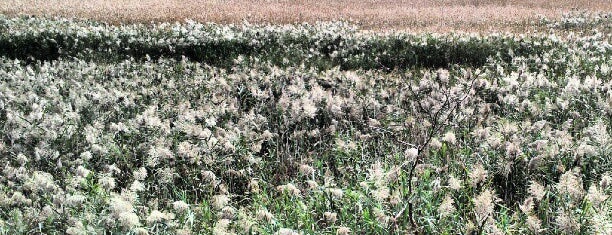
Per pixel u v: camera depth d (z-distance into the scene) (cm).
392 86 867
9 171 497
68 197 421
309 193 485
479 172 428
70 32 1479
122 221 363
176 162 542
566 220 351
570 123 596
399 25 1952
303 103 700
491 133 592
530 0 2802
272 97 775
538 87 805
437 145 493
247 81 884
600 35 1338
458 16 2117
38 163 547
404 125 627
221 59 1301
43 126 628
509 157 475
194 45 1389
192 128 579
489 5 2620
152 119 626
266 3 2630
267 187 534
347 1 2794
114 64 1173
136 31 1498
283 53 1320
